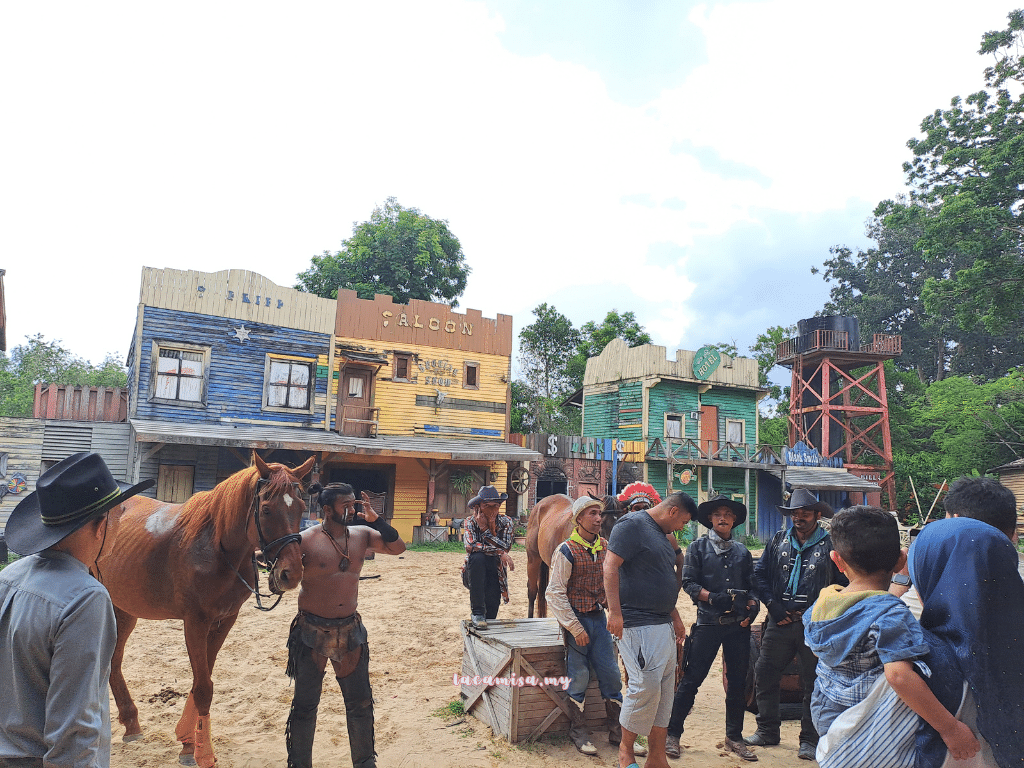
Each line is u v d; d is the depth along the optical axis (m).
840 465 32.12
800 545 5.22
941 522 2.49
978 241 25.91
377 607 10.49
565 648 5.33
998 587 2.25
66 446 18.11
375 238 35.47
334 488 4.18
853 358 33.72
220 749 4.94
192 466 19.48
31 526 2.24
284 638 8.30
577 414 42.31
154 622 9.03
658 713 4.46
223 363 20.08
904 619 2.25
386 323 23.34
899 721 2.24
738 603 5.15
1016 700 2.13
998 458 32.72
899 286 56.59
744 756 5.04
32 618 2.04
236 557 4.52
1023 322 49.22
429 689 6.47
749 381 31.08
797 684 6.20
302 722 4.11
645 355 29.11
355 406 22.58
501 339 25.66
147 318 19.08
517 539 23.00
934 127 27.30
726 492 29.83
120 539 4.87
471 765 4.73
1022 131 25.19
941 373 55.22
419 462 22.45
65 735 1.95
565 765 4.79
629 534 4.48
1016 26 25.67
